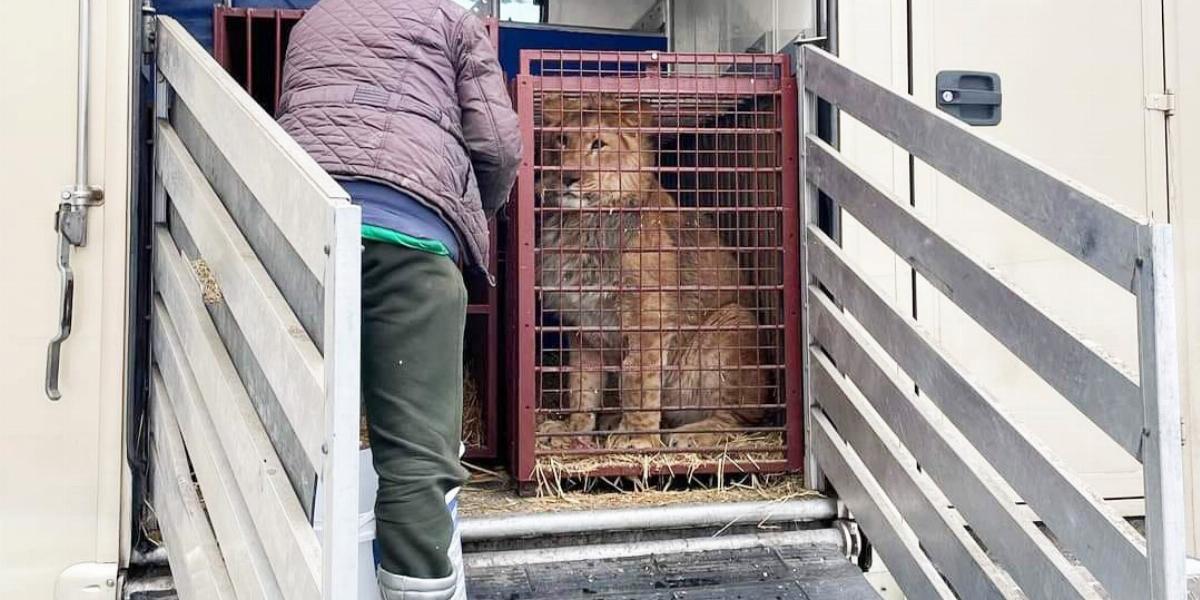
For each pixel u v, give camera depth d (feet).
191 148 6.18
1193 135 8.63
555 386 9.71
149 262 6.91
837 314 7.85
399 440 5.07
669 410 8.59
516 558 7.30
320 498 3.98
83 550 6.17
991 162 5.80
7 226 6.05
